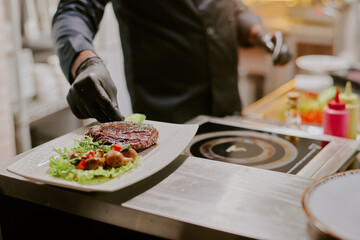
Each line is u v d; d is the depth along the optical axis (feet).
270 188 2.83
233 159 3.73
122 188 2.79
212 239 2.39
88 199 2.77
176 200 2.69
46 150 3.46
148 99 6.96
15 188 3.08
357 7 10.63
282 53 6.73
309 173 3.38
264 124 5.15
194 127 3.82
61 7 5.25
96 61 4.33
